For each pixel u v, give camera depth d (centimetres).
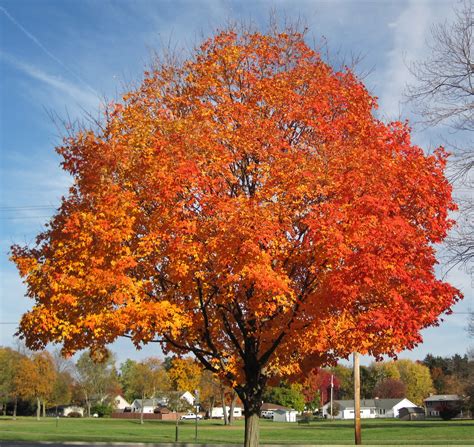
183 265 1038
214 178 1149
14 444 2864
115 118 1239
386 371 13688
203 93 1270
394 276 1022
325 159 1127
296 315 1144
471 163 1355
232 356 1270
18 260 1129
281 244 1075
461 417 9200
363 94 1255
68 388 10075
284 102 1216
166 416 9975
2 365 8512
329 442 3241
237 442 3397
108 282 1011
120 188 1127
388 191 1082
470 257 1352
